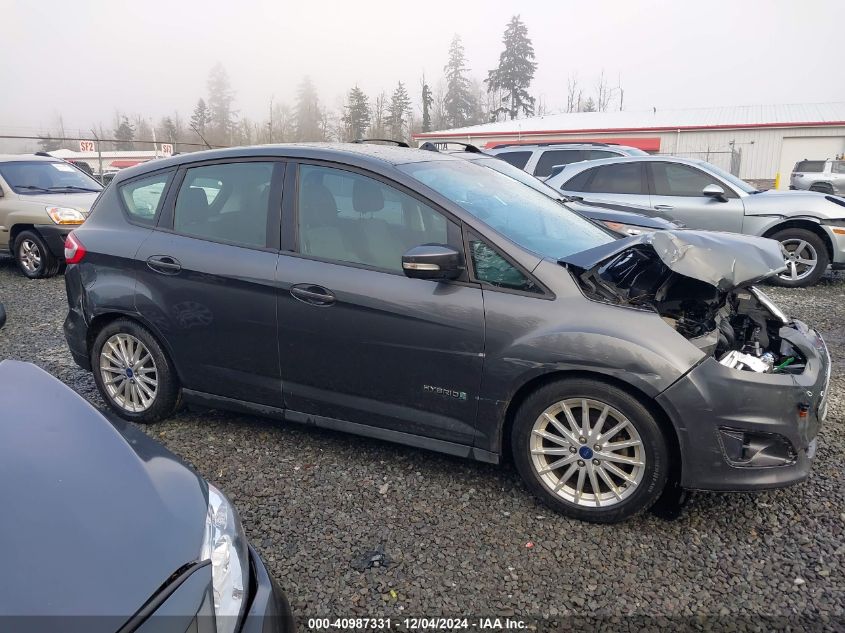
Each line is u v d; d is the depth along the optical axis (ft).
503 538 10.09
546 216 13.00
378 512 10.79
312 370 12.00
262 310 12.14
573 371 10.25
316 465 12.34
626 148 36.65
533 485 10.77
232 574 6.02
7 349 19.66
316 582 9.12
